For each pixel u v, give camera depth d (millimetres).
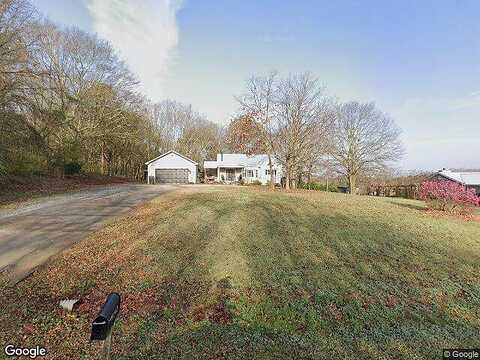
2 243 6551
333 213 11547
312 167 32750
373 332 3545
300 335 3424
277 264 5660
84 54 25281
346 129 33438
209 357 2900
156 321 3656
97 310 3902
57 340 3217
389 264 6008
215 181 39906
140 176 43188
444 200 13555
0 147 14742
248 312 3906
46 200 13617
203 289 4582
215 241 6840
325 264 5812
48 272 5027
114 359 2893
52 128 20703
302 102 23656
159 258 5773
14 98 14703
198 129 49562
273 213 10742
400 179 33875
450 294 4754
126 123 29984
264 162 40031
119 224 8469
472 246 7707
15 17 14602
